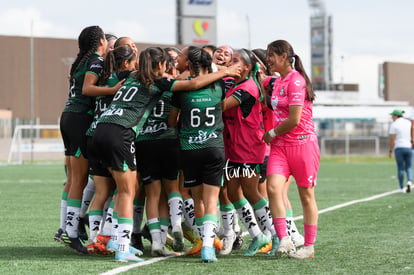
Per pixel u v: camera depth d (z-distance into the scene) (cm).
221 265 818
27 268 798
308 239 873
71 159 923
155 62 855
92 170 910
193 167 861
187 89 847
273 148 875
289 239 870
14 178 2878
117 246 855
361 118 6291
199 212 889
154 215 907
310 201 870
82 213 1004
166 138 903
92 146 859
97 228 911
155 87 852
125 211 852
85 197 1003
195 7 9831
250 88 884
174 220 924
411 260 850
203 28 9881
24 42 7888
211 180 855
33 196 1952
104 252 904
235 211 986
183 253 919
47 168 3925
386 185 2412
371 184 2472
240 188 915
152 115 898
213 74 853
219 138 858
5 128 6197
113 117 843
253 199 918
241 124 894
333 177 2950
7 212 1502
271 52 864
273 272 769
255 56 902
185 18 9794
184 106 858
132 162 847
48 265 819
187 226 974
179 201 928
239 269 789
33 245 1008
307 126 859
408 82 10656
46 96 8025
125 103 847
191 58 865
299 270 782
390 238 1059
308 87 855
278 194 864
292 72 853
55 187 2323
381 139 6444
